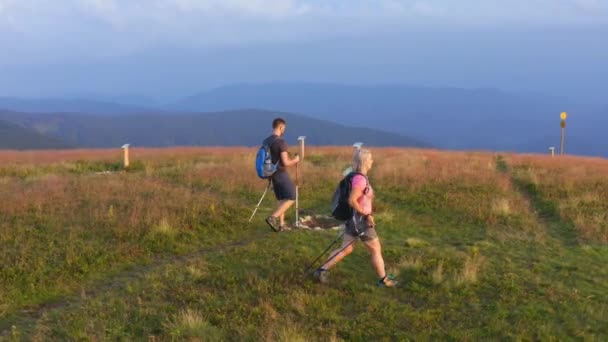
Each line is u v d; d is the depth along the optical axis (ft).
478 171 56.44
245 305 21.53
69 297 22.94
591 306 21.67
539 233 34.06
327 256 27.55
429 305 22.09
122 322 20.04
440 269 25.08
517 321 20.29
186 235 31.48
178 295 22.58
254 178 49.03
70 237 29.27
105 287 24.11
